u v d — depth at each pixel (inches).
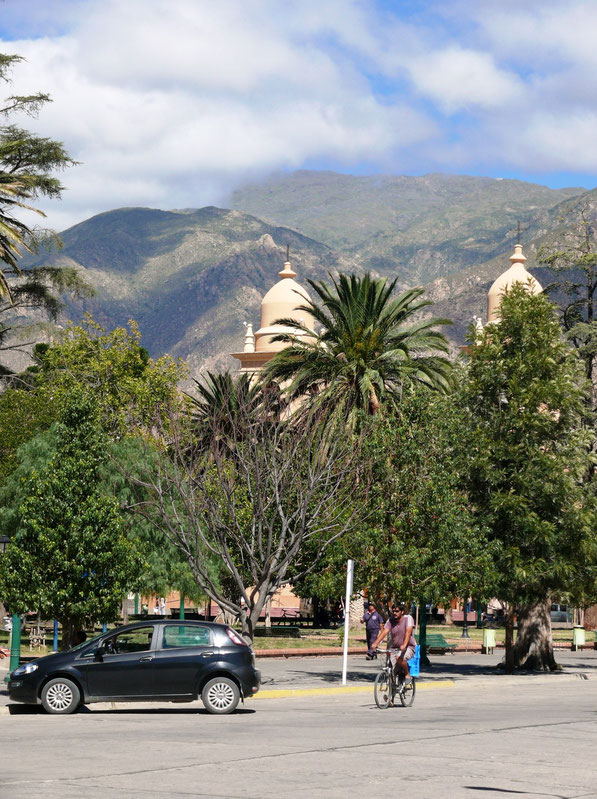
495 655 1827.0
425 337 1919.3
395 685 895.1
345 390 1770.4
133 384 2191.2
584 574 1392.7
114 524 1074.7
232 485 1254.9
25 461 1734.7
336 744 601.9
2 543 1056.2
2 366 2265.0
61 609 1055.6
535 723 745.6
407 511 1213.7
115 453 1685.5
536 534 1328.7
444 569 1206.9
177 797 422.3
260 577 1125.7
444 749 584.1
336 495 1238.3
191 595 1692.9
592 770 513.3
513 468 1365.7
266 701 974.4
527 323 1417.3
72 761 530.3
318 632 2085.4
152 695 813.9
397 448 1243.8
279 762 527.2
